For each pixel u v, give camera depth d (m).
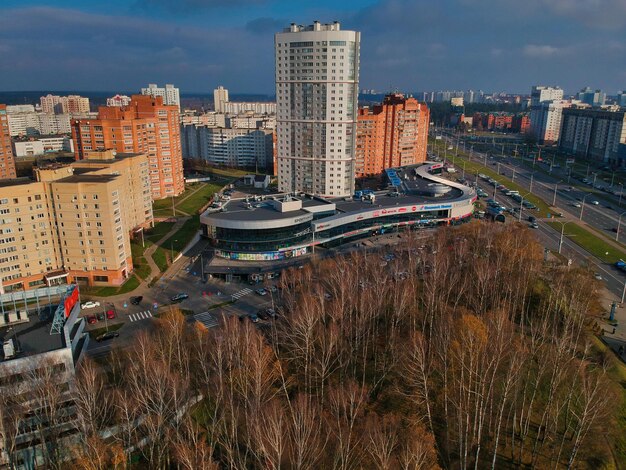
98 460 71.81
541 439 85.69
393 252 179.50
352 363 105.00
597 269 175.00
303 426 72.56
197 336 107.00
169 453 77.94
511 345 101.56
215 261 169.75
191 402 89.00
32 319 94.62
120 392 84.56
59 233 148.38
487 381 90.75
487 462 80.69
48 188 144.38
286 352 109.81
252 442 76.31
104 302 140.75
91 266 151.75
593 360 110.38
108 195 144.00
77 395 80.12
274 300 142.25
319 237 184.75
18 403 76.75
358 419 82.38
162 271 164.88
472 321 101.94
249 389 89.12
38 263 147.88
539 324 122.38
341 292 120.94
